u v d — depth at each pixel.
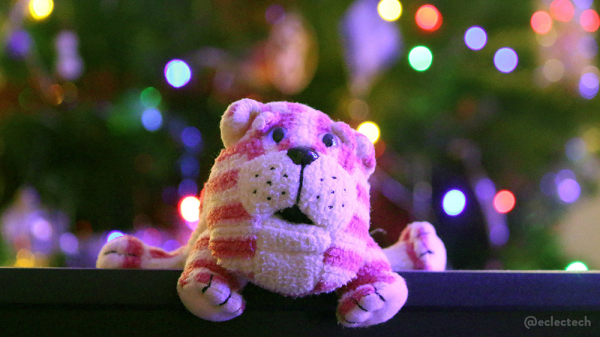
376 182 1.39
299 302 0.56
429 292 0.58
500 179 1.54
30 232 1.24
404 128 1.41
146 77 1.36
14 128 1.23
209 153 1.35
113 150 1.31
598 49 1.57
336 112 1.44
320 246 0.54
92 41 1.31
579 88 1.42
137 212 1.40
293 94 1.43
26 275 0.57
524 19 1.45
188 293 0.55
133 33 1.34
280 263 0.54
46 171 1.30
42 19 1.23
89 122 1.24
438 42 1.42
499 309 0.58
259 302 0.56
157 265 0.62
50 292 0.57
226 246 0.54
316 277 0.54
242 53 1.37
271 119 0.56
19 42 1.18
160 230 1.40
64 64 1.24
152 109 1.27
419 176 1.47
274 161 0.54
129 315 0.57
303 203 0.54
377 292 0.55
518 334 0.59
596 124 1.48
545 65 1.42
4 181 1.33
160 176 1.35
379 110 1.40
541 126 1.45
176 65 1.31
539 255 1.47
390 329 0.58
